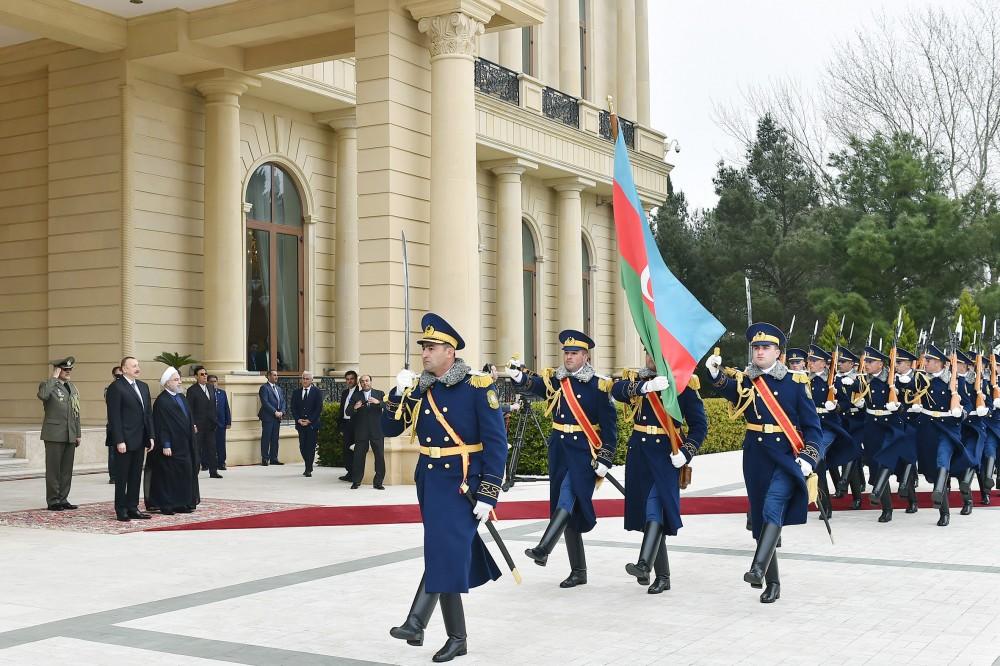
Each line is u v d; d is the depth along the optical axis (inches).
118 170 764.0
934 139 1753.2
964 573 349.1
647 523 314.2
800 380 319.6
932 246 1416.1
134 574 353.7
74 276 780.6
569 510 319.9
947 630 269.0
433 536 247.9
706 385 1411.2
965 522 477.7
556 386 331.6
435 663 239.9
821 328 1435.8
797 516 314.2
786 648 251.4
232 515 509.4
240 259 814.5
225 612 293.6
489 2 689.6
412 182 682.2
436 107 678.5
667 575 323.0
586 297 1253.1
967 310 1146.0
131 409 495.5
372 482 654.5
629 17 1293.1
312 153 914.7
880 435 511.2
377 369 660.1
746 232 1651.1
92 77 775.1
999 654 244.8
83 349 776.3
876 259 1418.6
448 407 255.0
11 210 816.9
